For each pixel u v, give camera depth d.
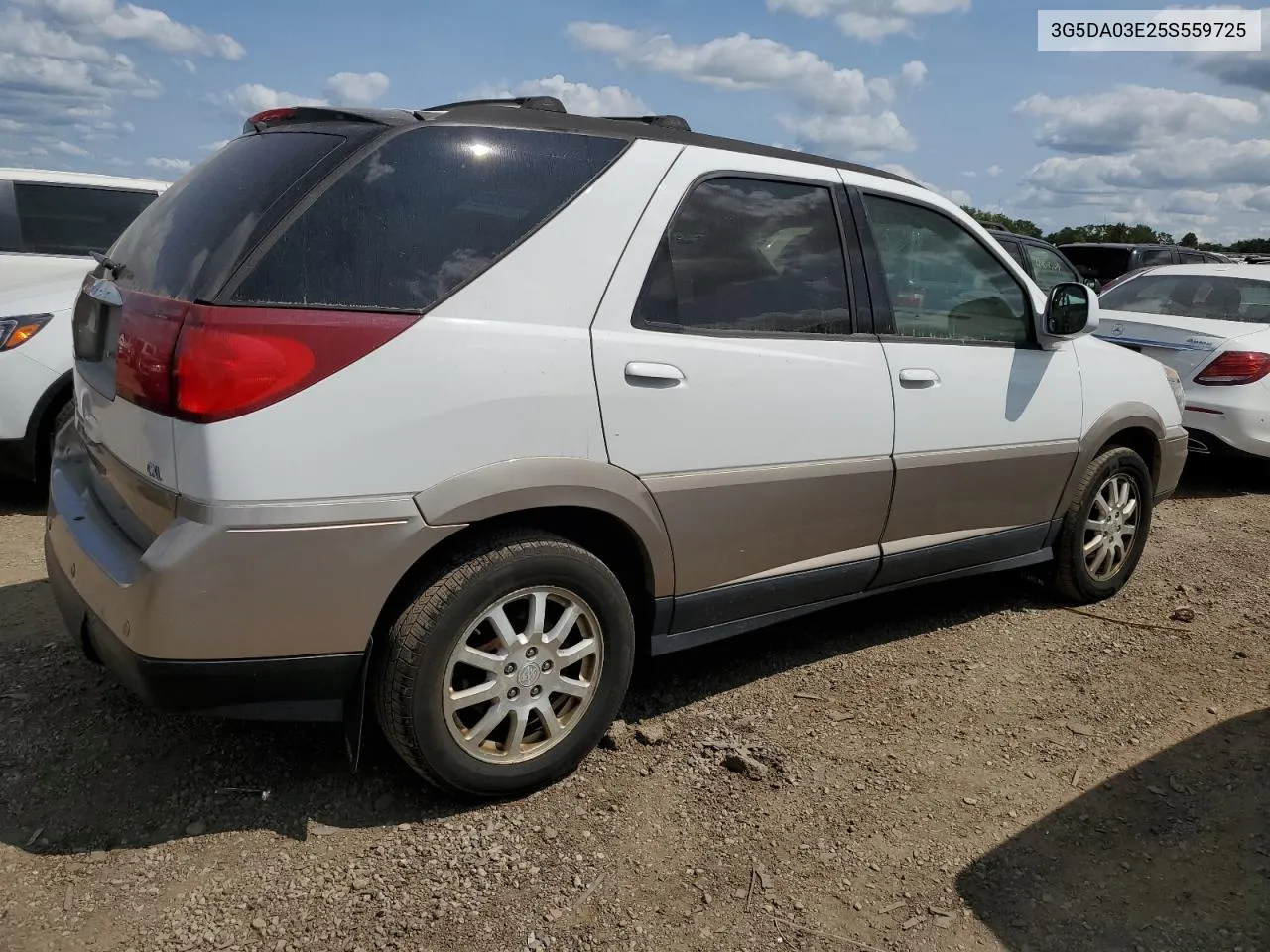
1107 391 4.57
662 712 3.50
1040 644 4.29
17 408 5.19
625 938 2.39
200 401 2.32
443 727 2.67
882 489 3.66
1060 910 2.56
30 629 3.83
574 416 2.78
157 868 2.52
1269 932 2.50
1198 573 5.41
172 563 2.33
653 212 3.01
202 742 3.09
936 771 3.20
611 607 2.94
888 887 2.63
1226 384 7.16
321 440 2.40
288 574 2.41
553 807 2.88
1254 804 3.07
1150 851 2.83
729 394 3.14
